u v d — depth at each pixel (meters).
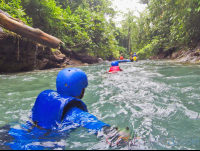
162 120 1.81
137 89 3.42
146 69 6.92
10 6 8.88
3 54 6.54
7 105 2.43
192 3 9.23
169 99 2.62
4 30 6.39
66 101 1.45
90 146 1.18
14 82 4.39
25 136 1.34
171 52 17.34
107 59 22.72
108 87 3.71
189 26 11.12
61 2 18.38
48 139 1.28
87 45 16.47
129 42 42.22
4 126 1.58
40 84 4.12
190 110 2.09
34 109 1.55
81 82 1.66
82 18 17.83
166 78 4.44
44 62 9.07
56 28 12.97
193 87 3.29
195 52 10.10
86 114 1.46
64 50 13.27
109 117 1.94
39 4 10.84
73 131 1.34
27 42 7.61
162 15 17.08
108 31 20.78
